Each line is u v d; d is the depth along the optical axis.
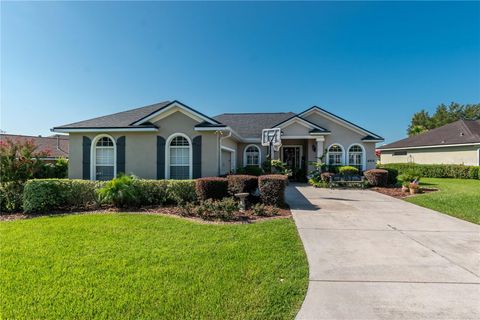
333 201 11.03
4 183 8.91
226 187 9.85
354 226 6.98
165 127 12.58
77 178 12.90
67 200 9.32
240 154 20.39
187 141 12.61
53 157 23.25
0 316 2.95
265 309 3.10
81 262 4.39
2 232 6.13
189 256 4.66
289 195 12.88
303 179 20.23
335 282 3.83
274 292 3.48
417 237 6.05
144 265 4.28
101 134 12.81
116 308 3.10
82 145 12.91
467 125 25.06
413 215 8.37
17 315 2.97
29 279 3.80
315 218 7.86
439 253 5.04
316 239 5.85
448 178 21.55
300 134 18.58
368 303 3.28
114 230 6.31
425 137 28.70
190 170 12.45
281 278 3.91
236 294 3.41
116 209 9.04
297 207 9.58
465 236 6.15
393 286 3.72
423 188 14.72
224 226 6.78
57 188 9.12
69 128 12.61
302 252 4.98
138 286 3.60
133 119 13.53
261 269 4.17
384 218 7.93
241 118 24.05
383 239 5.89
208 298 3.30
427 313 3.07
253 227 6.70
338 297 3.41
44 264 4.31
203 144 12.38
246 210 8.77
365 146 18.97
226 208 7.79
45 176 17.30
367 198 11.95
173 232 6.18
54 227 6.56
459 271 4.23
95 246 5.17
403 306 3.22
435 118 54.22
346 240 5.80
